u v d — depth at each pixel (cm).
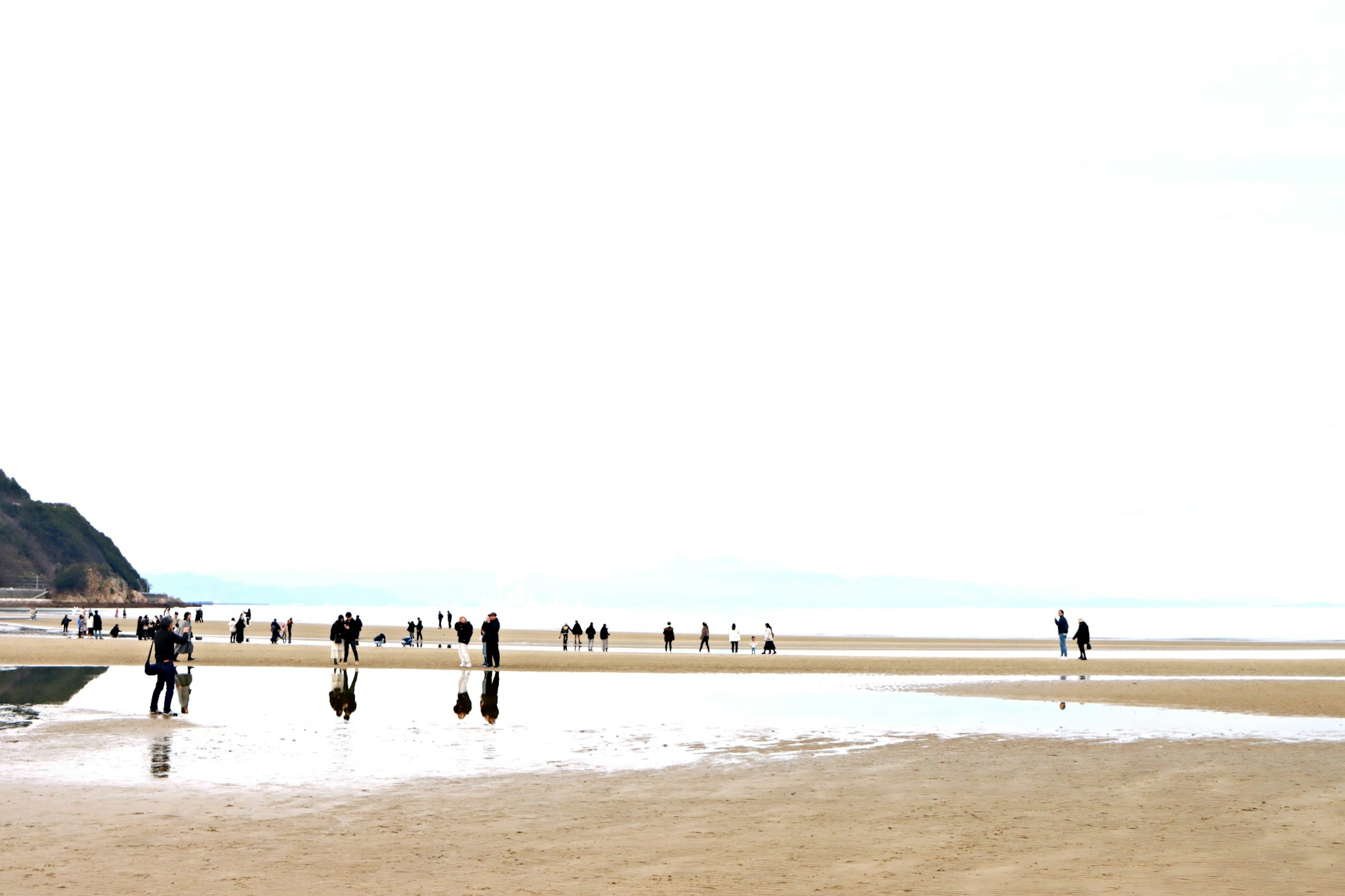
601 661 5019
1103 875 998
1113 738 2136
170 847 1132
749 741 2075
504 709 2717
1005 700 3047
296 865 1050
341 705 2797
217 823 1259
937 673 4338
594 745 1998
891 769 1711
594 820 1291
